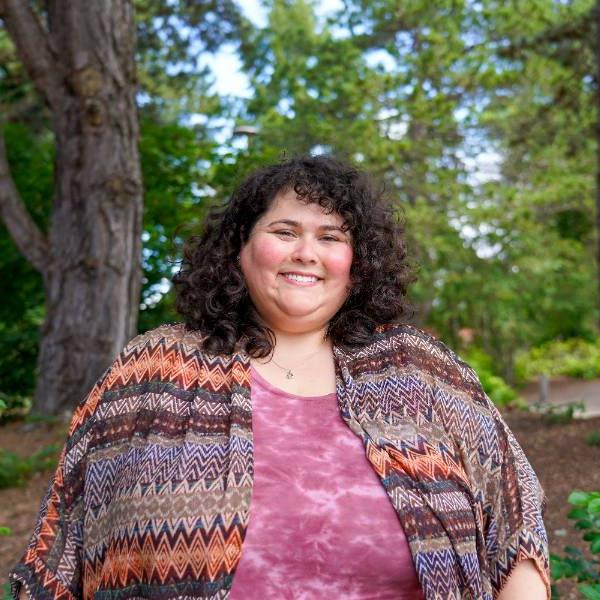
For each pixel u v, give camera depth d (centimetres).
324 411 183
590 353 3253
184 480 168
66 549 178
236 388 182
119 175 920
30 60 918
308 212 194
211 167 877
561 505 596
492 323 2686
